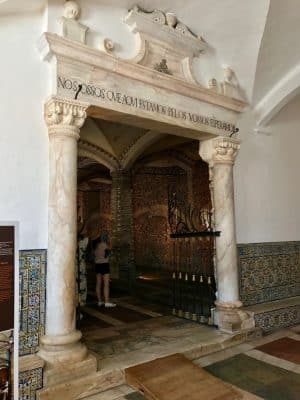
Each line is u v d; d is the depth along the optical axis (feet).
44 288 11.52
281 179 21.25
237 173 18.65
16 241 8.12
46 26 11.94
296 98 20.34
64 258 11.38
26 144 11.63
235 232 17.08
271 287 19.48
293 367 12.87
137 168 33.91
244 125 19.24
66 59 11.92
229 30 16.30
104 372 11.34
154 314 19.79
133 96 13.61
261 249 19.29
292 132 22.53
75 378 10.80
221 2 14.94
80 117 12.09
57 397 10.25
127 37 13.99
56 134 11.80
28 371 10.05
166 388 10.62
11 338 7.83
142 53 14.03
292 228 21.49
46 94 12.16
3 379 7.71
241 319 16.06
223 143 16.89
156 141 29.43
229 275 16.44
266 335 16.65
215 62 17.44
